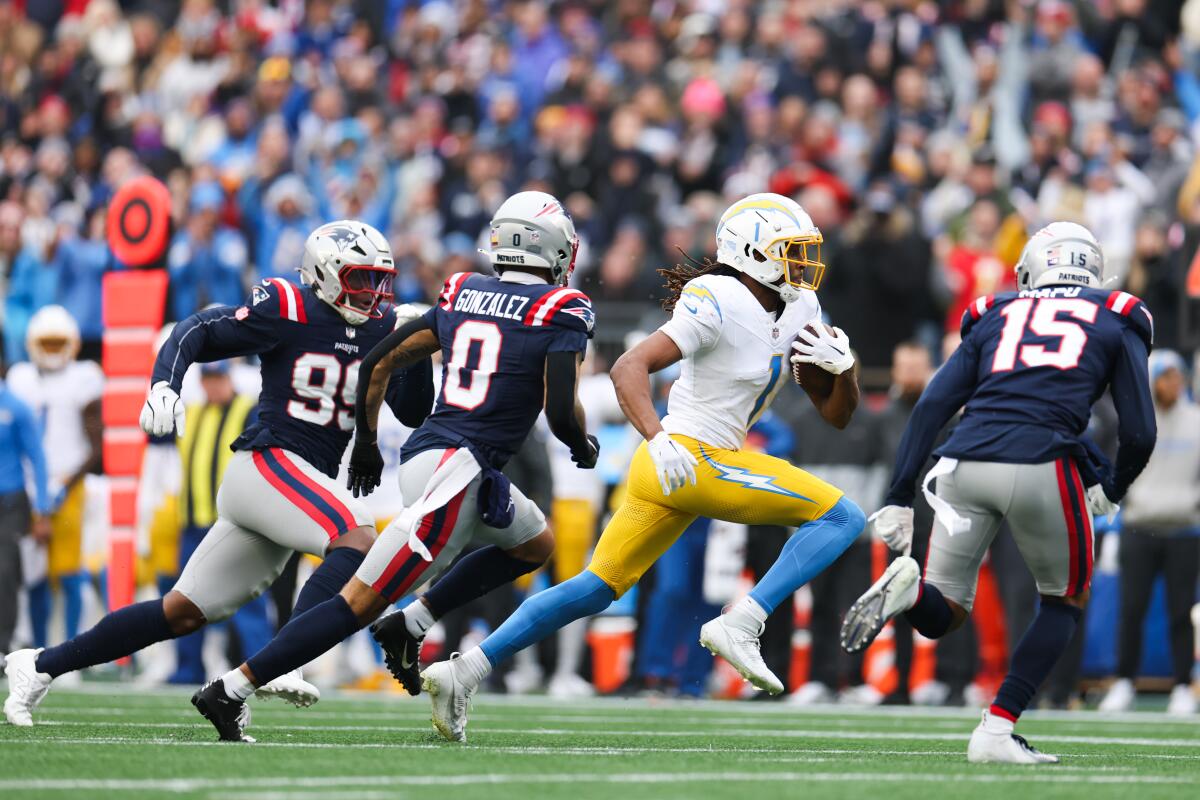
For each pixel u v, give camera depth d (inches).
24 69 2699.3
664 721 1121.4
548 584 1542.8
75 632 1537.9
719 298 834.2
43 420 1529.3
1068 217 1766.7
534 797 610.2
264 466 864.3
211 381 1418.6
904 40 2108.8
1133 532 1409.9
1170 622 1407.5
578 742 887.1
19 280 1995.6
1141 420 790.5
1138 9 2112.5
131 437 1398.9
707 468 838.5
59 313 1536.7
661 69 2180.1
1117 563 1435.8
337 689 1551.4
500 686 1480.1
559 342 830.5
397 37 2508.6
